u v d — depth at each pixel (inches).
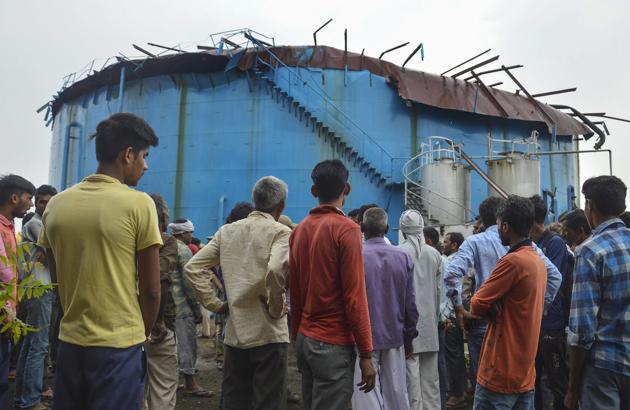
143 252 116.0
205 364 360.2
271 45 772.6
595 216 146.3
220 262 184.5
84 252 111.8
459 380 275.3
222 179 756.0
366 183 745.0
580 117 898.1
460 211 684.1
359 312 135.5
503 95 847.1
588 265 136.7
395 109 771.4
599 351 135.0
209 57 761.0
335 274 140.3
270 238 176.7
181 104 790.5
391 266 197.3
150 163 790.5
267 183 184.2
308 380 145.8
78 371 110.5
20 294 117.7
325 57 767.7
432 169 693.9
